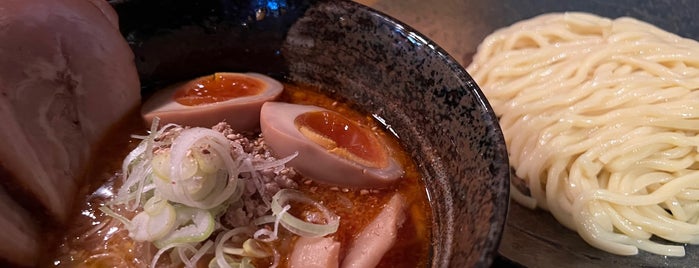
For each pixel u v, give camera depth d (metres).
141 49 0.22
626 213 0.25
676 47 0.28
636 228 0.24
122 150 0.20
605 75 0.27
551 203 0.25
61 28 0.19
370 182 0.19
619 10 0.33
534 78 0.28
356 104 0.22
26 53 0.18
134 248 0.17
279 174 0.19
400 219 0.18
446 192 0.18
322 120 0.21
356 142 0.21
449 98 0.19
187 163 0.17
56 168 0.18
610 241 0.23
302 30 0.22
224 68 0.23
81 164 0.19
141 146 0.19
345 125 0.21
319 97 0.23
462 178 0.17
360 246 0.18
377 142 0.21
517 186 0.26
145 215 0.17
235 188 0.17
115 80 0.21
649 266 0.23
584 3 0.33
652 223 0.24
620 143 0.25
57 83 0.19
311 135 0.20
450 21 0.31
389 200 0.19
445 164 0.19
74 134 0.19
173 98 0.22
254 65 0.23
